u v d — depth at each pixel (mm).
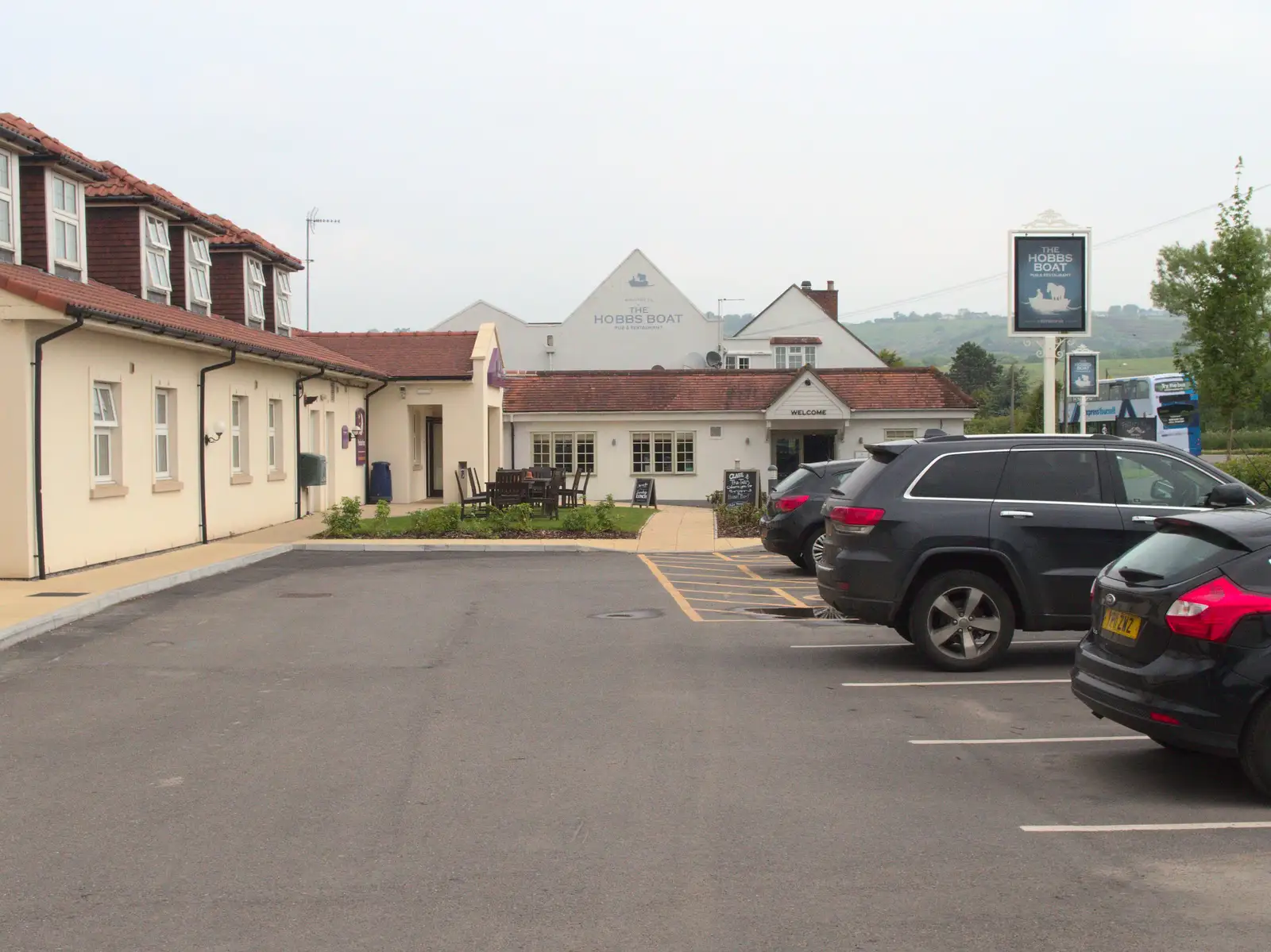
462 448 32312
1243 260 29266
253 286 26797
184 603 14156
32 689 9320
